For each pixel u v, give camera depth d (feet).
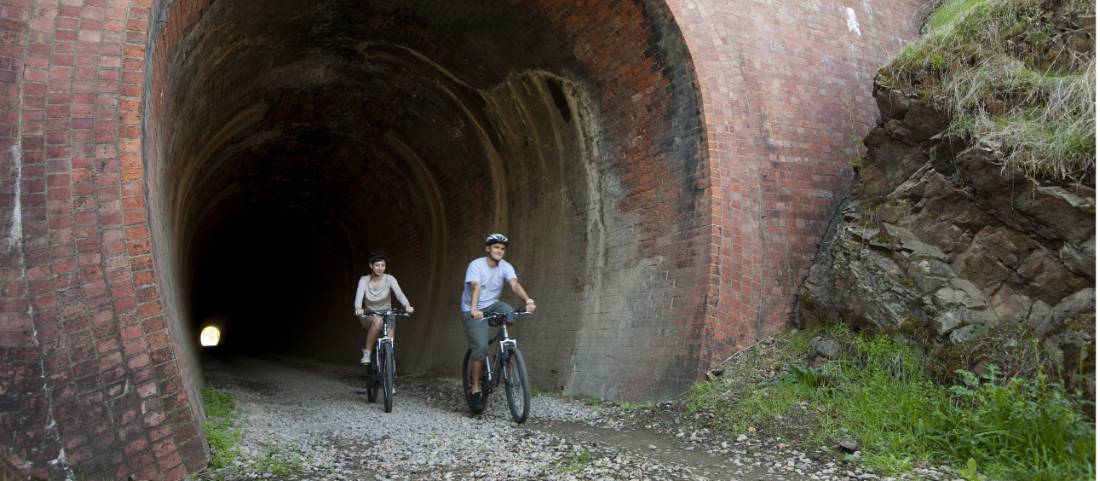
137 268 14.93
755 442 17.97
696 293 24.97
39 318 13.96
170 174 26.63
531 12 28.45
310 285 81.20
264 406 26.08
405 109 39.96
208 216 54.80
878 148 25.21
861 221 24.35
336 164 51.01
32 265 14.11
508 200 37.88
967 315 19.77
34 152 14.61
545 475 15.33
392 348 25.93
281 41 30.76
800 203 27.43
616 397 26.32
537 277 34.37
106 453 13.97
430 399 29.58
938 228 21.68
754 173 26.78
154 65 17.72
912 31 34.17
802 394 20.57
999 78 20.98
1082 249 17.71
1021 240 19.39
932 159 22.65
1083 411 15.37
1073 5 20.84
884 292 22.20
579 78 30.22
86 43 15.49
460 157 40.86
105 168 15.01
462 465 16.39
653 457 17.19
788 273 26.32
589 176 31.37
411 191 48.49
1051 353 17.22
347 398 30.09
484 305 23.53
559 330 31.55
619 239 29.35
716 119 26.25
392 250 55.47
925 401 17.90
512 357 22.53
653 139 28.07
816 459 16.15
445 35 31.86
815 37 30.66
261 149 44.86
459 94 36.04
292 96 37.99
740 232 25.70
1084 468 13.25
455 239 43.83
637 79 28.14
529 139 34.78
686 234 26.14
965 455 15.19
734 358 24.31
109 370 14.30
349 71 36.29
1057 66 20.74
